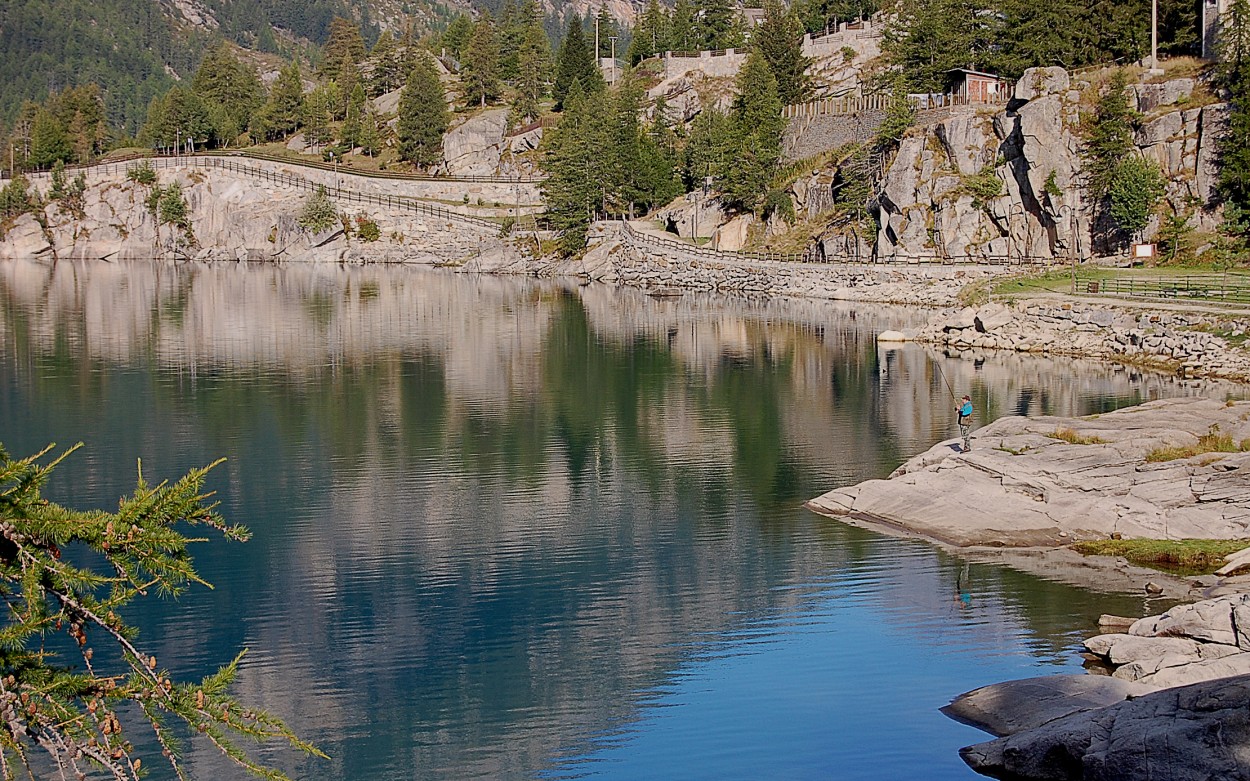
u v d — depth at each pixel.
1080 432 51.91
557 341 100.19
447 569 44.59
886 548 45.66
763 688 34.41
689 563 44.94
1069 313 93.25
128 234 199.38
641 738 31.77
